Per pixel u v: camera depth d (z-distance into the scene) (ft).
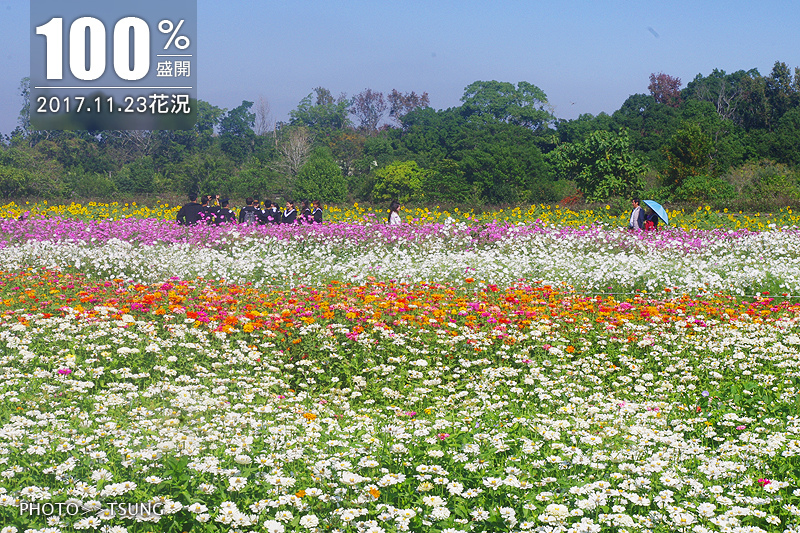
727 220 71.20
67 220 57.41
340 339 23.62
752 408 17.78
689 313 29.35
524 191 167.94
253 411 16.87
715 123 230.89
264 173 215.72
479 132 246.68
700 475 13.46
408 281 36.06
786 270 37.86
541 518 11.42
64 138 260.21
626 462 13.74
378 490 11.94
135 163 239.91
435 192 169.99
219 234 47.24
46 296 28.68
